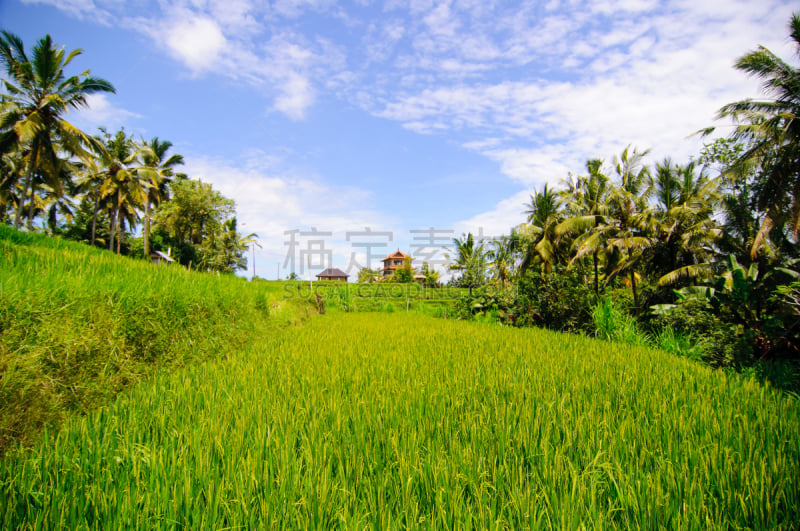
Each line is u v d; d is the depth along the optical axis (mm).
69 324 3830
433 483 2266
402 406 3547
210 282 7949
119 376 4086
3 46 18984
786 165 10805
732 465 2543
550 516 1993
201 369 5035
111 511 1909
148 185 29797
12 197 28156
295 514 1942
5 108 19156
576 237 18781
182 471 2223
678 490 2223
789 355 7387
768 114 11109
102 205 29000
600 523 1890
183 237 38656
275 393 3879
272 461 2418
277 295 15359
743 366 7141
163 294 5625
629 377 4879
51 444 2717
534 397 3910
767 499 2111
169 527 1854
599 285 18812
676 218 14570
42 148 20391
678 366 5875
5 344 3152
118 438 2719
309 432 2898
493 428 3084
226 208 39438
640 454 2648
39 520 1815
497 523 1852
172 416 3152
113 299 4676
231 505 2020
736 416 3518
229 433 2836
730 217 13500
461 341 8242
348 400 3713
